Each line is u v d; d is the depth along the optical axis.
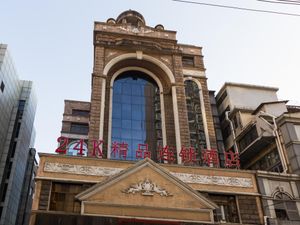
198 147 26.78
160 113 28.20
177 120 26.66
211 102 35.06
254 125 28.39
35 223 17.11
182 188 19.41
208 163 23.14
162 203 18.69
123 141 26.22
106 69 28.08
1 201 43.66
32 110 56.56
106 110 26.80
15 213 48.19
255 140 26.83
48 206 18.06
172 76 29.20
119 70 29.59
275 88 35.41
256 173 21.83
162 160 23.66
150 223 17.95
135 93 29.36
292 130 24.61
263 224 20.03
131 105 28.53
